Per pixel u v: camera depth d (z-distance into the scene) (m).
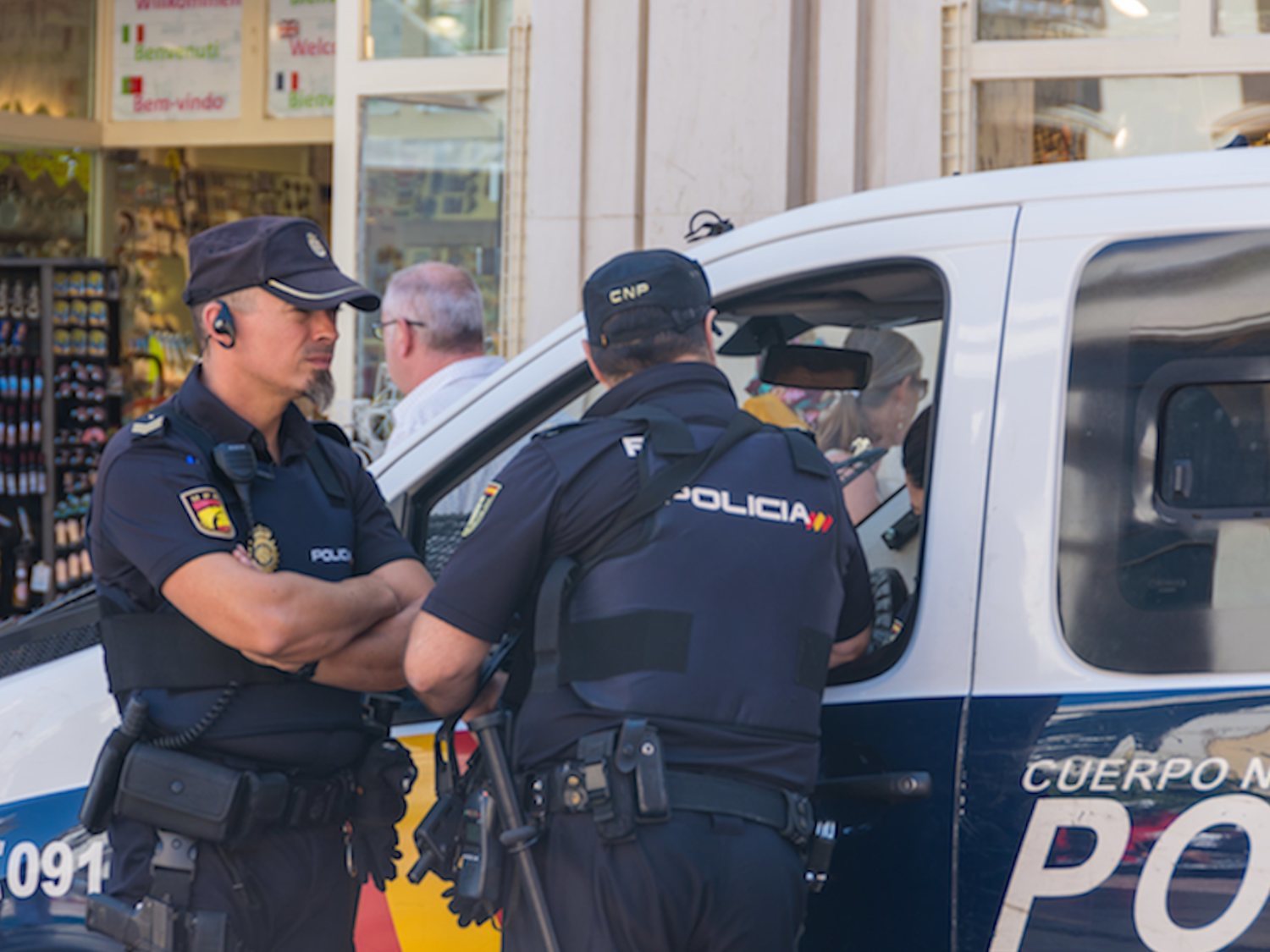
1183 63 10.74
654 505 4.22
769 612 4.24
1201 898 4.16
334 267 4.68
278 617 4.38
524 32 11.63
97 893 5.12
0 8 16.56
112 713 5.18
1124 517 4.42
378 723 4.86
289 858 4.60
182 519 4.45
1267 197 4.45
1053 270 4.57
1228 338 4.40
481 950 5.11
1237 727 4.20
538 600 4.27
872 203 4.93
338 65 13.02
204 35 15.98
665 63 11.21
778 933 4.19
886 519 6.15
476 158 12.68
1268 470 4.33
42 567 16.44
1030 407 4.52
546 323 11.78
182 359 17.12
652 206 11.36
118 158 17.00
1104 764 4.28
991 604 4.48
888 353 6.23
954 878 4.40
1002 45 10.95
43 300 16.55
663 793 4.05
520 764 4.29
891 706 4.55
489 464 5.44
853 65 10.92
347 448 5.07
